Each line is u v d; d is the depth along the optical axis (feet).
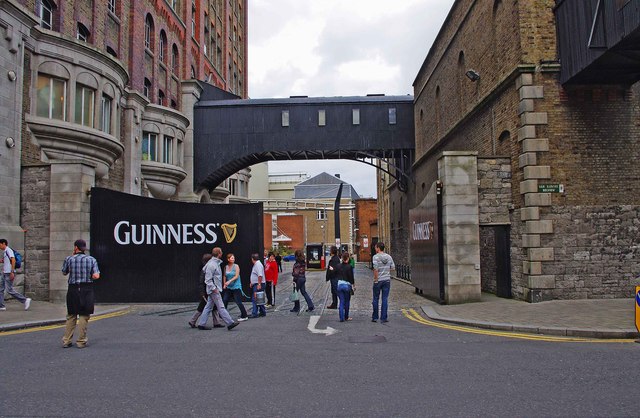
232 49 145.38
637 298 27.81
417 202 93.81
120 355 24.32
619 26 35.86
